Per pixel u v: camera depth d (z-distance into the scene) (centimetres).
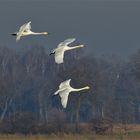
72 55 12731
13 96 11950
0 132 7406
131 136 6875
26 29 3209
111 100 11781
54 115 9344
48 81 13050
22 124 7412
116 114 10906
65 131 7538
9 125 7419
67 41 2834
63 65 12531
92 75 9531
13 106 12169
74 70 9462
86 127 7669
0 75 11912
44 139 6500
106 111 11288
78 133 7400
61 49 2791
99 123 7494
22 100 13012
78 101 9269
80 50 12850
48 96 12225
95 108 11162
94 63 12294
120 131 7575
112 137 6744
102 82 11525
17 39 3142
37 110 12950
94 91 9462
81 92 9231
